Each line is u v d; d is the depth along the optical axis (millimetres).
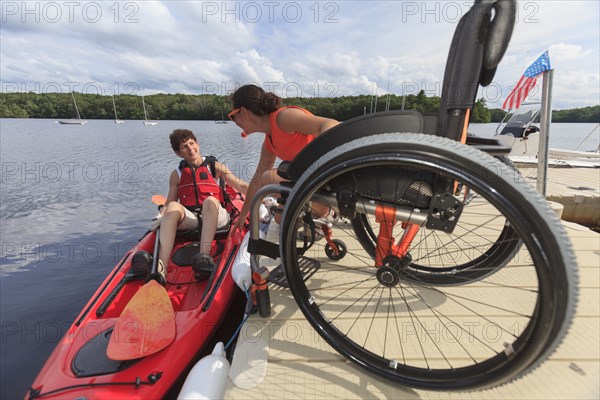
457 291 1864
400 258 1266
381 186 1131
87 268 4496
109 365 1514
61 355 1594
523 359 900
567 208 4617
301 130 1531
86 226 6289
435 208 1090
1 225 6309
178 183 3271
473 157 901
